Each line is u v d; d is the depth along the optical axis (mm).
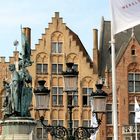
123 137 58875
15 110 31922
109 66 63375
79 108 60125
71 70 18453
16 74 32125
